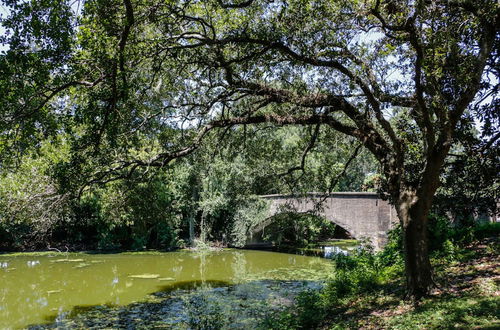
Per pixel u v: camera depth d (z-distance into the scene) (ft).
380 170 39.06
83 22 23.16
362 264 41.19
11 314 44.09
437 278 28.63
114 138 25.95
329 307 32.37
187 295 51.67
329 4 27.35
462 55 24.98
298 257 89.10
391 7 25.90
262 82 35.70
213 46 31.53
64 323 40.37
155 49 28.76
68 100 29.96
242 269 73.15
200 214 117.91
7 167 27.45
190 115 37.19
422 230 26.37
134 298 50.83
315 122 32.48
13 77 22.21
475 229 42.04
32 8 21.24
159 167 34.19
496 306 21.12
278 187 46.50
